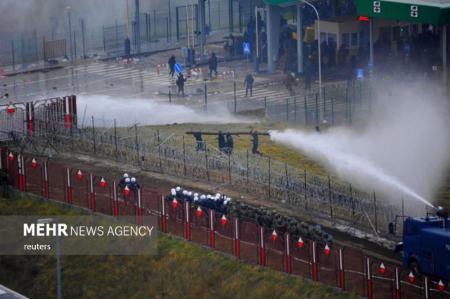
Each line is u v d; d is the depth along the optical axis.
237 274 186.50
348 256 189.12
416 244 179.75
